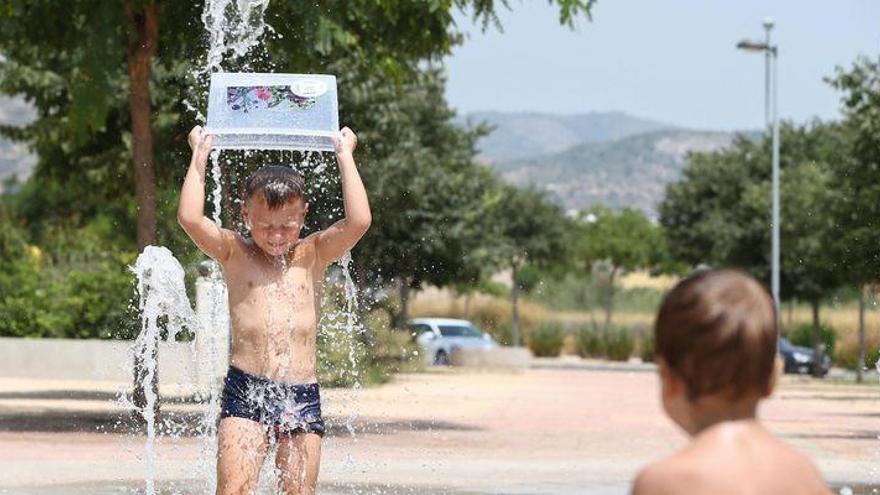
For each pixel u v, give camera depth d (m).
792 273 53.81
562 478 14.31
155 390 19.67
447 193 43.28
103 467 14.45
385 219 41.53
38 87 29.34
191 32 19.70
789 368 54.00
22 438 17.67
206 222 7.36
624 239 89.12
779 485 3.12
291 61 19.17
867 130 36.47
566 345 65.38
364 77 23.38
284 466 7.31
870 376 51.06
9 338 33.56
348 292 9.45
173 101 24.61
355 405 24.44
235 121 7.55
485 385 36.25
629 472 15.06
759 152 64.38
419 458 16.39
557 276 87.19
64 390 28.39
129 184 30.86
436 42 20.12
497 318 68.75
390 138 32.81
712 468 3.12
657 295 86.19
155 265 10.13
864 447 18.86
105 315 34.50
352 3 19.22
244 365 7.31
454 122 50.78
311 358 7.44
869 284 38.84
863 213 37.69
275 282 7.38
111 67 18.88
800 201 52.81
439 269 45.53
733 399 3.20
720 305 3.18
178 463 14.95
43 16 19.20
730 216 60.94
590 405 28.53
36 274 35.38
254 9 17.80
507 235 76.06
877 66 36.75
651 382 40.38
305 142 7.60
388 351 37.78
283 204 7.30
